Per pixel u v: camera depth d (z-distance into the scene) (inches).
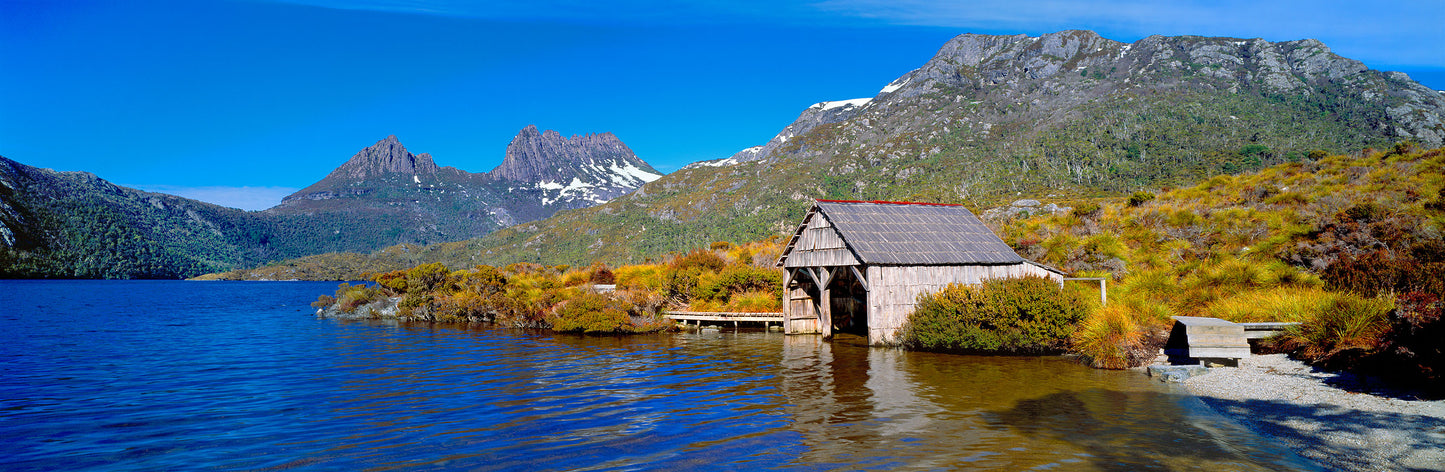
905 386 642.8
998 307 834.2
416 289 1758.1
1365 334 557.0
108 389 695.1
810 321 1195.3
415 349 1029.8
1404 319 510.0
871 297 952.9
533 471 401.1
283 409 587.2
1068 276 1087.0
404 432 501.0
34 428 523.8
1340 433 421.7
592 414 553.9
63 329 1498.5
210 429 516.7
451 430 505.7
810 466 400.5
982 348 840.9
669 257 3319.4
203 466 422.6
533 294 1612.9
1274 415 478.9
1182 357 693.3
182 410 587.2
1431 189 1130.7
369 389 681.6
